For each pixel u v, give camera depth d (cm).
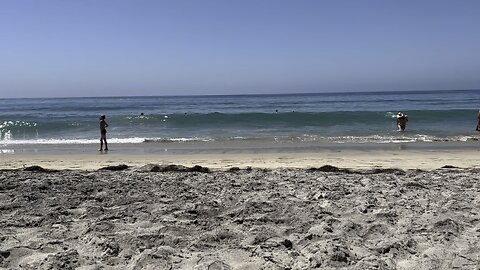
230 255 432
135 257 425
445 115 3434
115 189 732
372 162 1370
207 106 7000
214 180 823
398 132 2520
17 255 430
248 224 537
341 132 2589
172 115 3541
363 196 683
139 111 5550
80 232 508
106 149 1889
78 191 716
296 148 1859
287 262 411
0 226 532
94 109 6184
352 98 10812
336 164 1320
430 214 571
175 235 493
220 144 2052
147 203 643
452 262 407
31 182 766
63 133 2794
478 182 807
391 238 477
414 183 777
